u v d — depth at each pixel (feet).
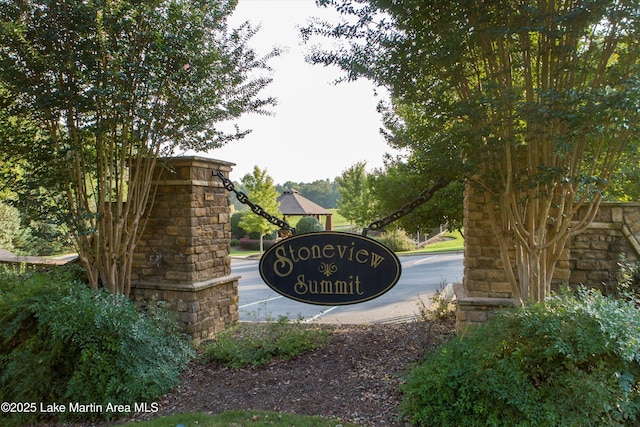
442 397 12.05
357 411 13.08
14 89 16.07
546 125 12.75
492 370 11.97
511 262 16.80
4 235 50.55
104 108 16.10
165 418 13.04
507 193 13.74
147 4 15.66
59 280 18.11
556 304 12.80
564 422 10.91
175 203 19.29
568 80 13.57
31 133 17.43
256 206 17.89
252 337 19.19
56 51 15.78
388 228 27.73
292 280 16.97
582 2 11.91
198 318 19.16
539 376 12.06
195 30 16.34
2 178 18.02
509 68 13.53
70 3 15.17
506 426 11.27
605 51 13.03
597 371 11.46
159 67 16.01
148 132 17.13
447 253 65.62
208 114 18.13
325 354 17.70
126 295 18.88
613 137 13.53
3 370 15.10
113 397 13.94
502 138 13.39
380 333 20.08
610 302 12.75
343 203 76.64
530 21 12.58
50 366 14.52
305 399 14.12
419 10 13.46
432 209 25.46
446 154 14.44
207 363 17.49
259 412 13.24
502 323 12.99
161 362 15.89
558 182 13.80
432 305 23.91
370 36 14.69
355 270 16.56
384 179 27.14
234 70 18.80
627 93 11.04
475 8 13.11
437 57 13.10
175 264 19.34
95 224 18.54
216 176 20.79
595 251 18.19
